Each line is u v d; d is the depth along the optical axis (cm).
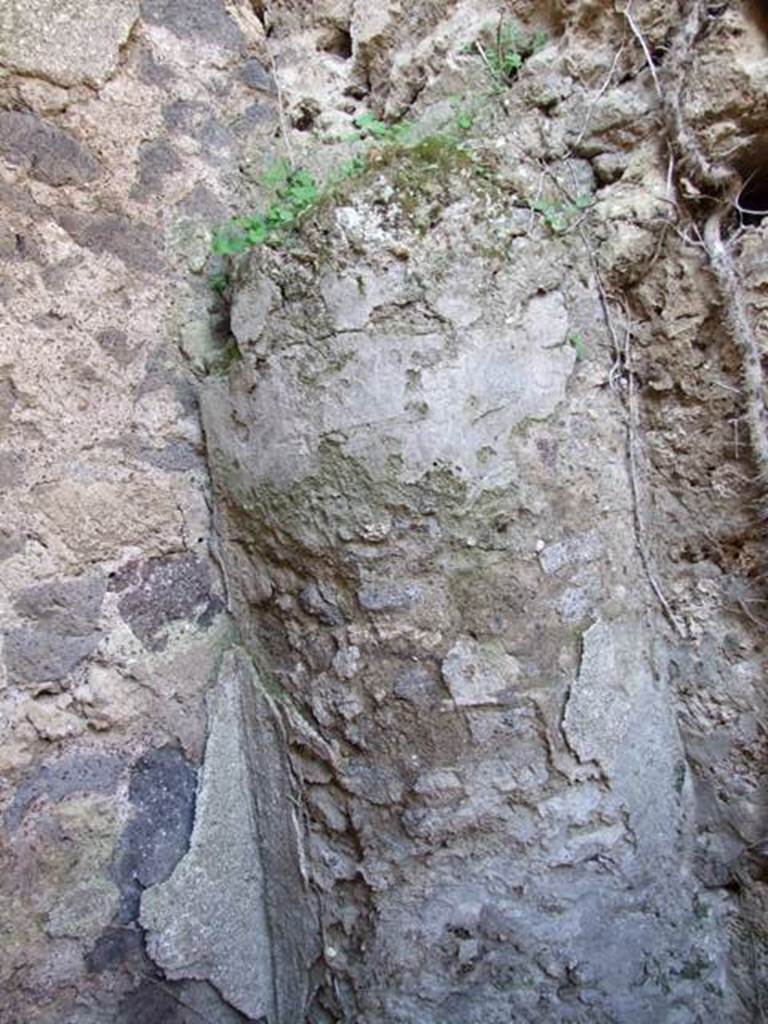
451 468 137
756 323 136
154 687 153
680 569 153
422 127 168
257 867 162
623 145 150
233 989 158
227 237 162
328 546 144
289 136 178
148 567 155
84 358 148
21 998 137
